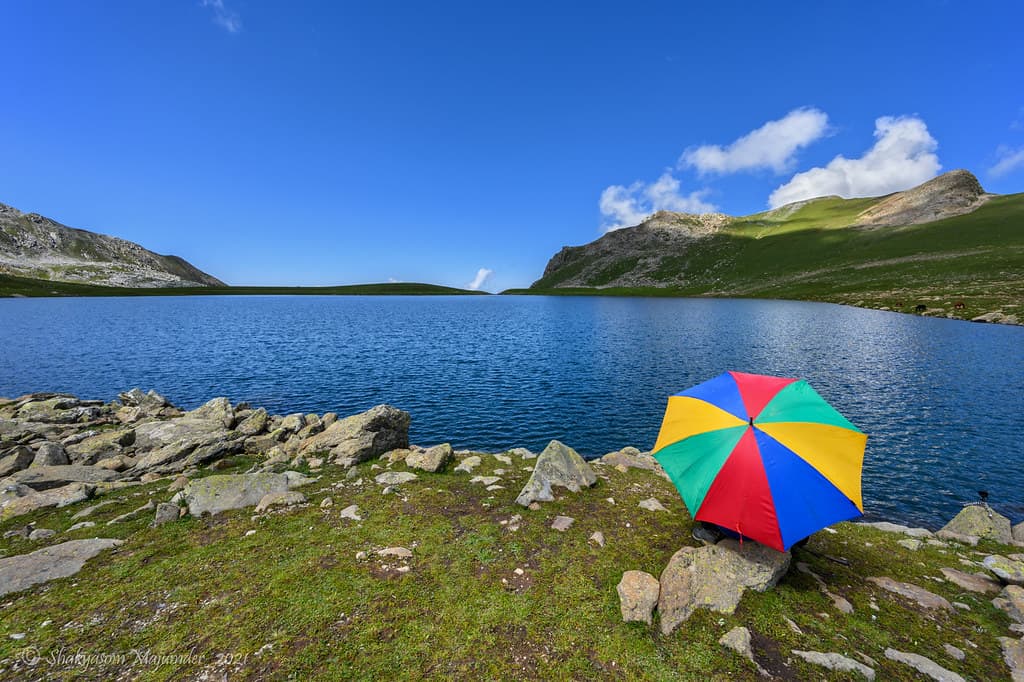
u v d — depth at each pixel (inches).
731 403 381.4
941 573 411.8
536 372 1791.3
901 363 1862.7
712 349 2325.3
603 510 506.9
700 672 275.6
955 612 348.2
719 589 343.3
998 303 3457.2
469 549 411.2
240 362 1978.3
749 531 335.3
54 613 320.2
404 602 335.0
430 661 280.2
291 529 450.0
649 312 4933.6
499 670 274.4
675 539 437.1
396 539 428.5
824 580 382.3
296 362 1985.7
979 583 394.6
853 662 279.7
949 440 1042.7
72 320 3949.3
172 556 396.2
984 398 1355.8
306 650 285.7
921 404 1305.4
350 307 6501.0
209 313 5022.1
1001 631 327.3
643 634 306.7
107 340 2650.1
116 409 1144.8
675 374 1754.4
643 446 1047.6
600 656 287.1
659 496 561.3
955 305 3646.7
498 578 366.9
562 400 1397.6
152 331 3125.0
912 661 287.0
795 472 334.3
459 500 533.6
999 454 966.4
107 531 449.4
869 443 1034.1
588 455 993.5
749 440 351.3
